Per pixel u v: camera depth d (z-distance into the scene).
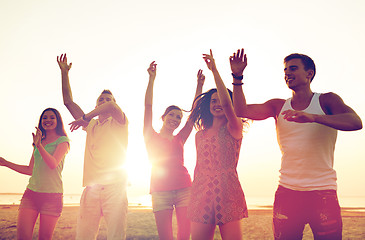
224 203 2.95
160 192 4.47
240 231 2.93
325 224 2.52
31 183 4.30
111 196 3.88
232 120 3.13
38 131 4.19
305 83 2.79
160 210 4.42
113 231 3.80
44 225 4.23
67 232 7.83
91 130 4.16
